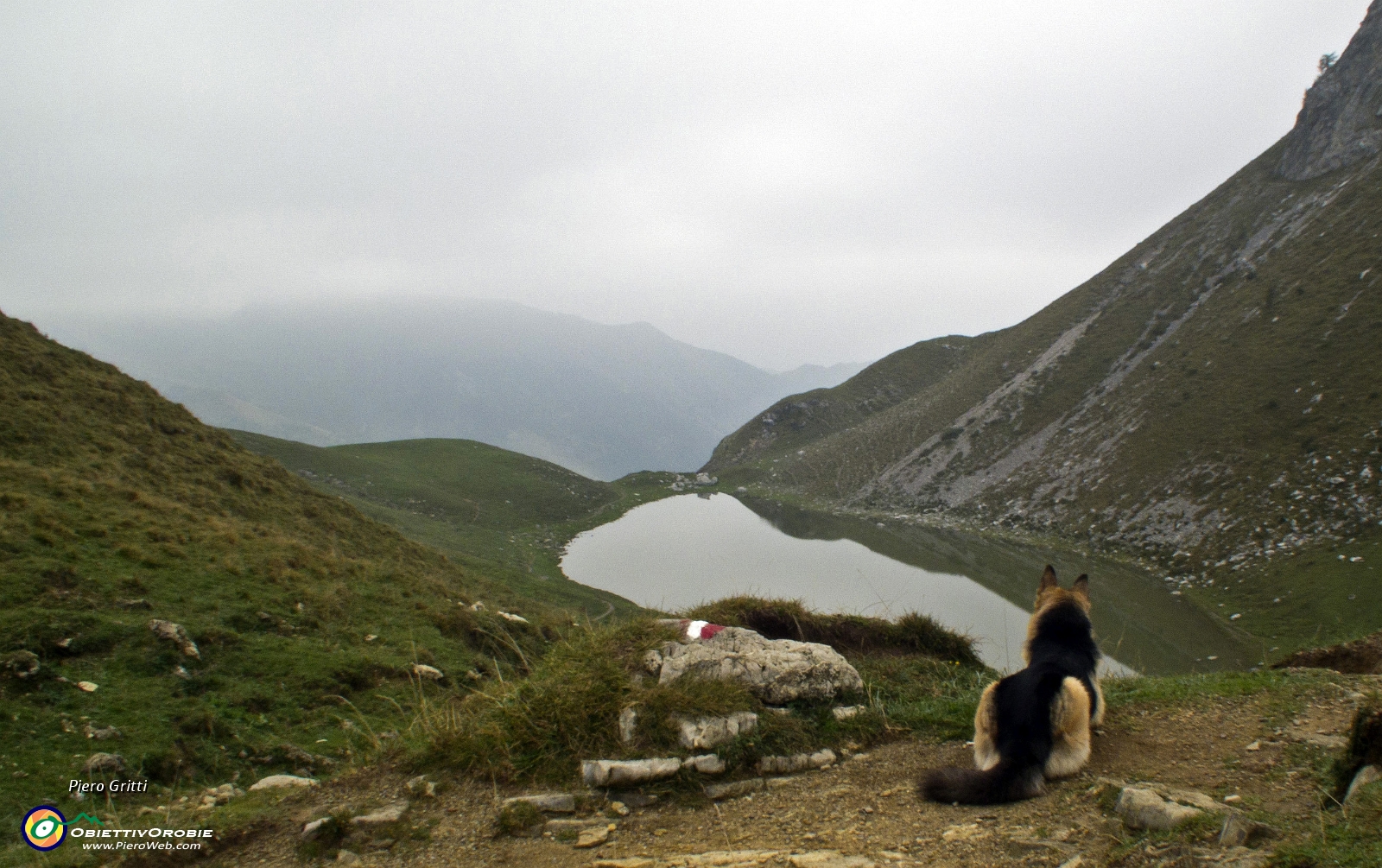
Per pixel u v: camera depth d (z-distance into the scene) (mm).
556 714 5809
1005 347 110125
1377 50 76938
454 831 4664
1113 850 3520
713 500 105812
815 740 5891
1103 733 5512
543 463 104125
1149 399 65875
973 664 9102
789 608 9242
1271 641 31031
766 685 6344
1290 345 55375
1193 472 52469
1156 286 88062
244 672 11648
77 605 11547
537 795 5062
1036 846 3766
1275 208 79250
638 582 47219
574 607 32500
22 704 8875
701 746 5492
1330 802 3682
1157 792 3977
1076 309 101312
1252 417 52125
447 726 5949
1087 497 60719
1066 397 80500
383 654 14156
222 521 18922
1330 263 59500
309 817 4848
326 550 21875
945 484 81938
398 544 28141
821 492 100500
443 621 17266
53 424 20312
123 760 8336
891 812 4594
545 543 62906
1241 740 4949
